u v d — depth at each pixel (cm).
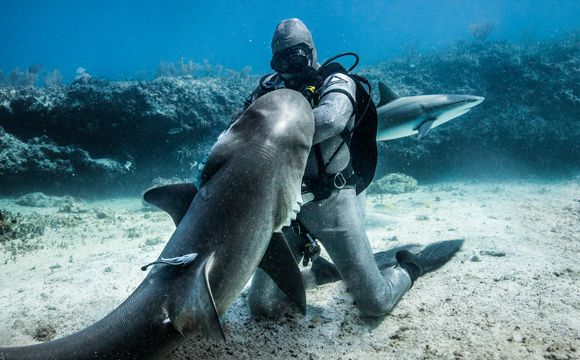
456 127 1420
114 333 200
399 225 682
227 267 208
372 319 344
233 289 216
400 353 288
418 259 403
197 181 235
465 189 1158
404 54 2142
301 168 229
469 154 1416
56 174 1252
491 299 358
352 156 339
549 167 1320
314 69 303
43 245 695
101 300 398
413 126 711
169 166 1400
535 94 1439
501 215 726
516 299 354
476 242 535
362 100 311
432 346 293
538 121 1364
